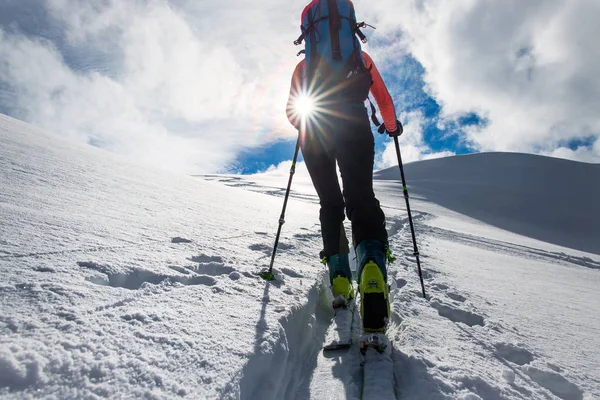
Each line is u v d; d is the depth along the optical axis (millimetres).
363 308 1796
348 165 2176
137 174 7527
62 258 1927
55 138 9102
